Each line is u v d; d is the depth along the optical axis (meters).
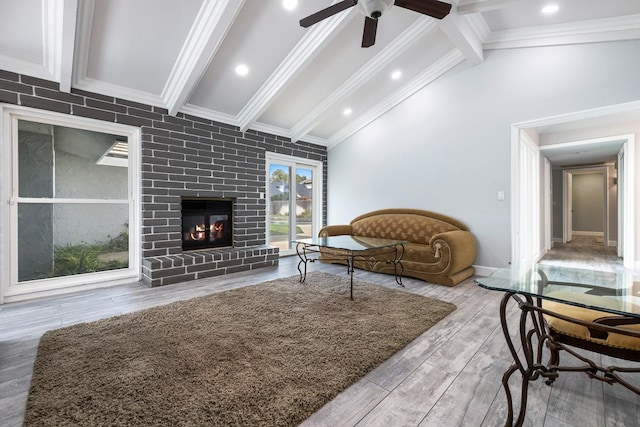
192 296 2.91
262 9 2.79
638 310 1.08
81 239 3.16
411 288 3.25
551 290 1.30
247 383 1.46
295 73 3.51
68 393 1.38
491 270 3.69
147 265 3.32
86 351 1.78
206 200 4.22
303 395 1.38
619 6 2.74
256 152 4.68
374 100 4.79
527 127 3.44
